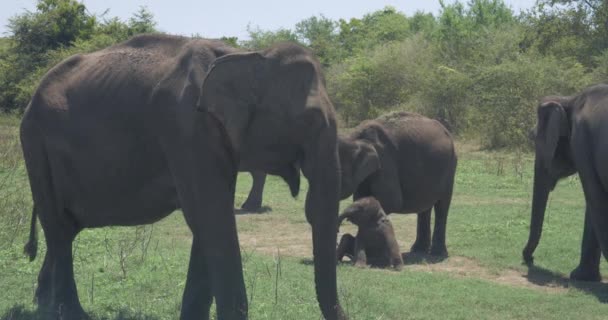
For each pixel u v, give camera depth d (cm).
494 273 975
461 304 777
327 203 512
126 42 663
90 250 979
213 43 597
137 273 851
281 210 1425
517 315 750
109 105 629
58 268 701
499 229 1227
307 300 749
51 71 693
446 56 3834
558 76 2859
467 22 4503
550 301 805
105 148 631
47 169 684
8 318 667
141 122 606
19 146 1908
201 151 557
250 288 784
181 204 585
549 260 1038
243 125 525
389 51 4031
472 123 3023
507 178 1844
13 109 3931
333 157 516
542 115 992
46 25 4100
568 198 1578
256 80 525
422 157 1078
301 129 514
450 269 998
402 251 1123
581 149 929
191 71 576
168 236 1149
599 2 3281
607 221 915
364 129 1058
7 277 826
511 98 2752
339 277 874
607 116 905
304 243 1141
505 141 2720
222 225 559
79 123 647
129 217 656
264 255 1024
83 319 682
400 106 3694
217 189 557
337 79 4091
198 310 641
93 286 784
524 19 3788
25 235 1049
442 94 3284
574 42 3297
